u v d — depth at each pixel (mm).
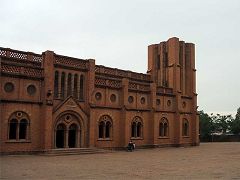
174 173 22578
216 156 37344
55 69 39531
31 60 39750
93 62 43906
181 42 61562
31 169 23875
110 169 24562
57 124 39438
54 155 36062
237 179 19953
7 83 35219
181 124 58344
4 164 26906
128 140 47781
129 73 54125
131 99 49969
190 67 62406
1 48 37250
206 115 107750
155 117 53156
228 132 117438
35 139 37000
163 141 54750
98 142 44094
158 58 61750
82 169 24375
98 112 44406
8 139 34844
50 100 37656
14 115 35438
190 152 44031
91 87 43281
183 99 60156
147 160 32094
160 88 55500
